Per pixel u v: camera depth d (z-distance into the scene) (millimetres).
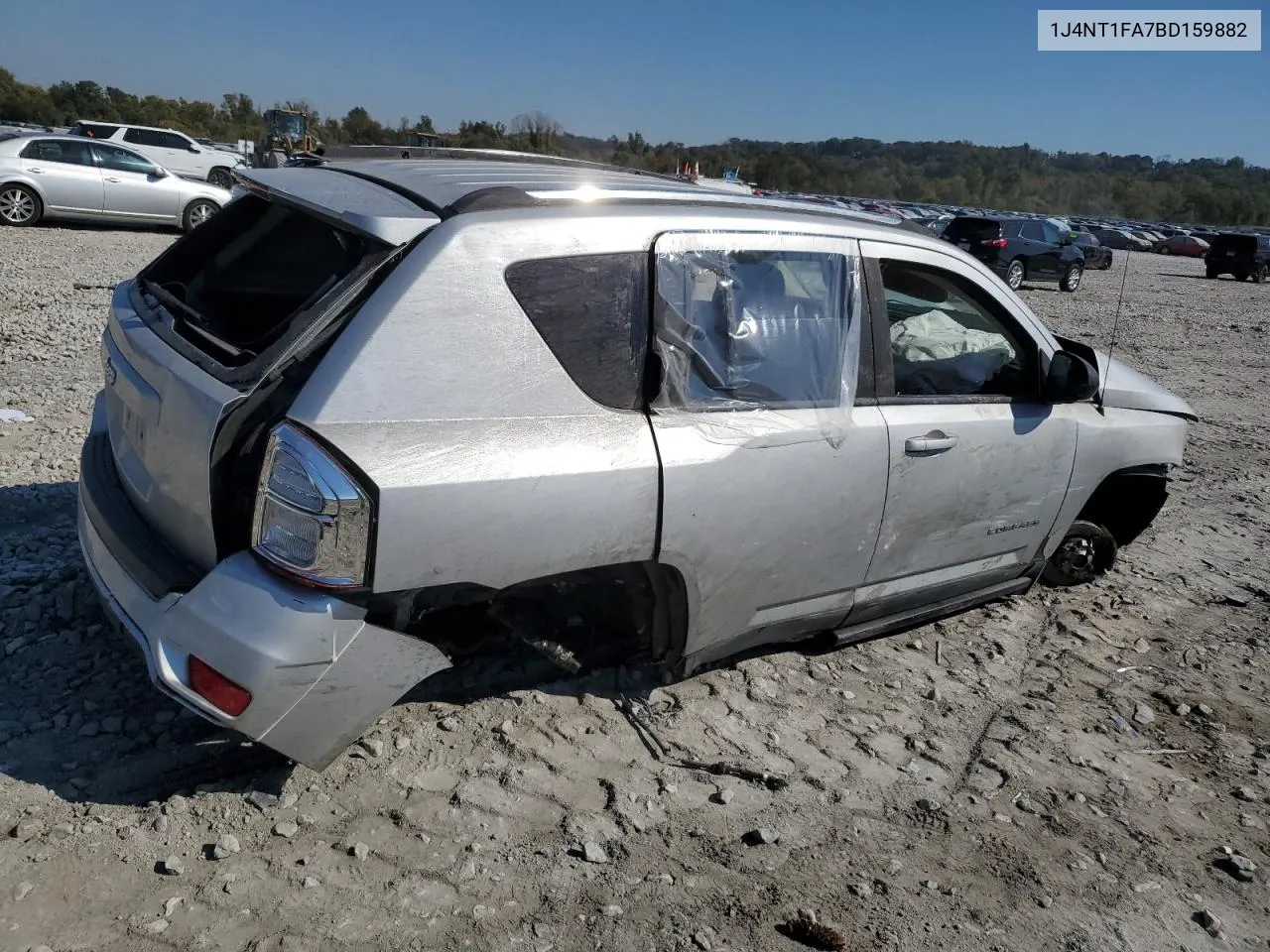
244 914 2531
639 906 2717
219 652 2604
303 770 3047
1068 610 4879
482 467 2744
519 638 3486
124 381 3121
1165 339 15844
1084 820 3312
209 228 3750
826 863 2980
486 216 2893
